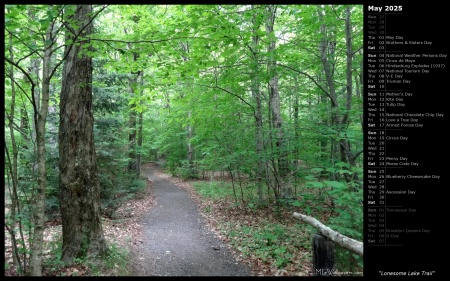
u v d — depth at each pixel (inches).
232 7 193.6
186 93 308.3
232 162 311.7
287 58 260.8
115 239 232.1
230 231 267.1
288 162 297.6
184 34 155.3
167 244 241.4
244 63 256.2
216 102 299.9
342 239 131.8
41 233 136.5
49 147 269.4
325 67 270.8
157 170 966.4
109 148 321.1
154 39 155.3
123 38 178.1
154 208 384.8
